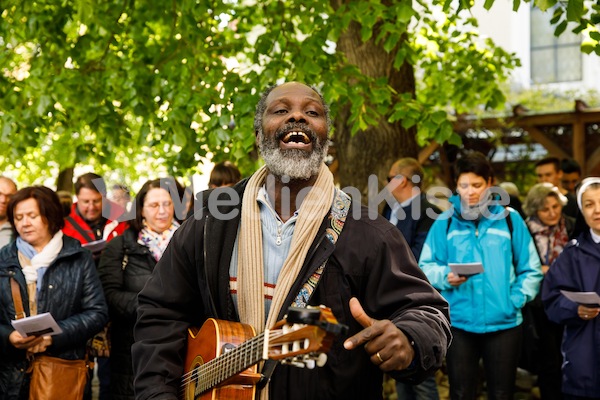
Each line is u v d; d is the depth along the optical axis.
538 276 5.44
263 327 2.72
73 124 7.72
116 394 5.25
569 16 4.55
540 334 6.19
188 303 2.93
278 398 2.63
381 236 2.73
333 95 6.41
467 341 5.44
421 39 9.37
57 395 4.58
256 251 2.76
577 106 10.93
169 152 7.42
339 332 2.10
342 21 6.41
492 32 14.11
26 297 4.80
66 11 7.21
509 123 11.28
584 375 4.96
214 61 7.48
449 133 6.32
